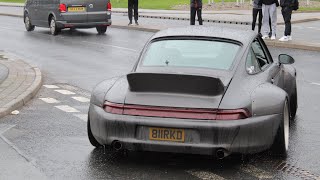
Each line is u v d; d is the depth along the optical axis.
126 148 8.98
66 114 13.02
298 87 16.33
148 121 8.77
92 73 18.86
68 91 15.84
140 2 64.25
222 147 8.61
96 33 32.66
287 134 9.91
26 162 9.47
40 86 16.33
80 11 31.39
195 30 10.52
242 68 9.52
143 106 8.88
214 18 40.31
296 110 12.67
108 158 9.68
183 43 10.05
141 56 10.02
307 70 19.33
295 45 25.08
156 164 9.36
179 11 50.31
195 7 30.81
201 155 9.79
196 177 8.73
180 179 8.64
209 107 8.67
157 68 9.55
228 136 8.60
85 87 16.44
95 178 8.70
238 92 8.96
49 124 12.05
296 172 8.97
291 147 10.34
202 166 9.26
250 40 10.22
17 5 64.12
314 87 16.34
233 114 8.64
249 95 8.98
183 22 38.47
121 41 28.38
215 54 9.73
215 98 8.79
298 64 20.66
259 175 8.82
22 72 17.94
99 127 9.18
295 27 35.03
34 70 18.34
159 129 8.77
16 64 19.62
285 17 25.92
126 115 8.91
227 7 53.78
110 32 33.22
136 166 9.27
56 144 10.52
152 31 33.22
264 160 9.55
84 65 20.58
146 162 9.47
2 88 15.28
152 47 10.10
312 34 30.59
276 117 9.09
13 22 41.25
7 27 36.97
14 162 9.46
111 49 25.09
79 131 11.48
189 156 9.77
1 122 12.20
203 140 8.66
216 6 54.47
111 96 9.23
